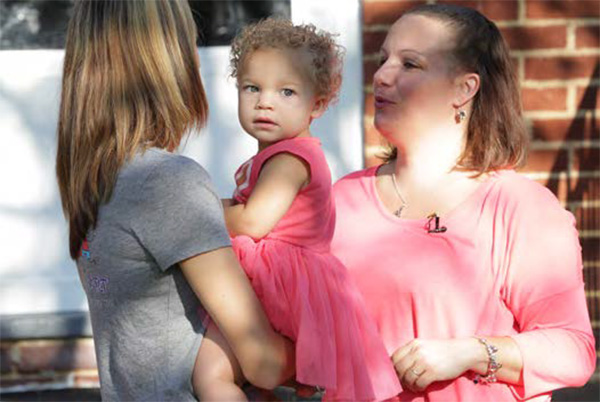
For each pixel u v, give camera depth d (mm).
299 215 4961
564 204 8789
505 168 5312
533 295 5027
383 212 5344
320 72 5090
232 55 5371
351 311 4934
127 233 4316
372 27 8727
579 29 8727
